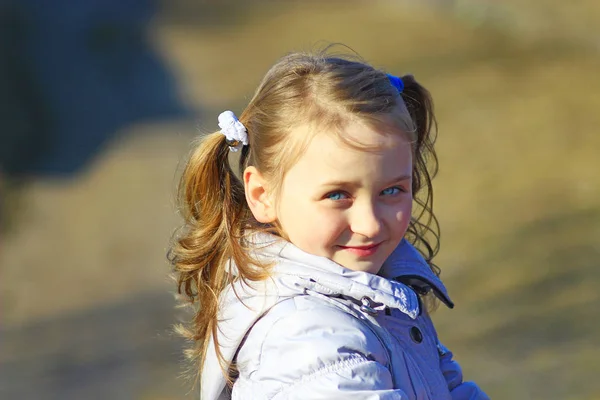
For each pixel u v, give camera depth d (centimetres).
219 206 275
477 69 1822
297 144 243
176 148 1820
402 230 244
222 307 259
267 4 3241
